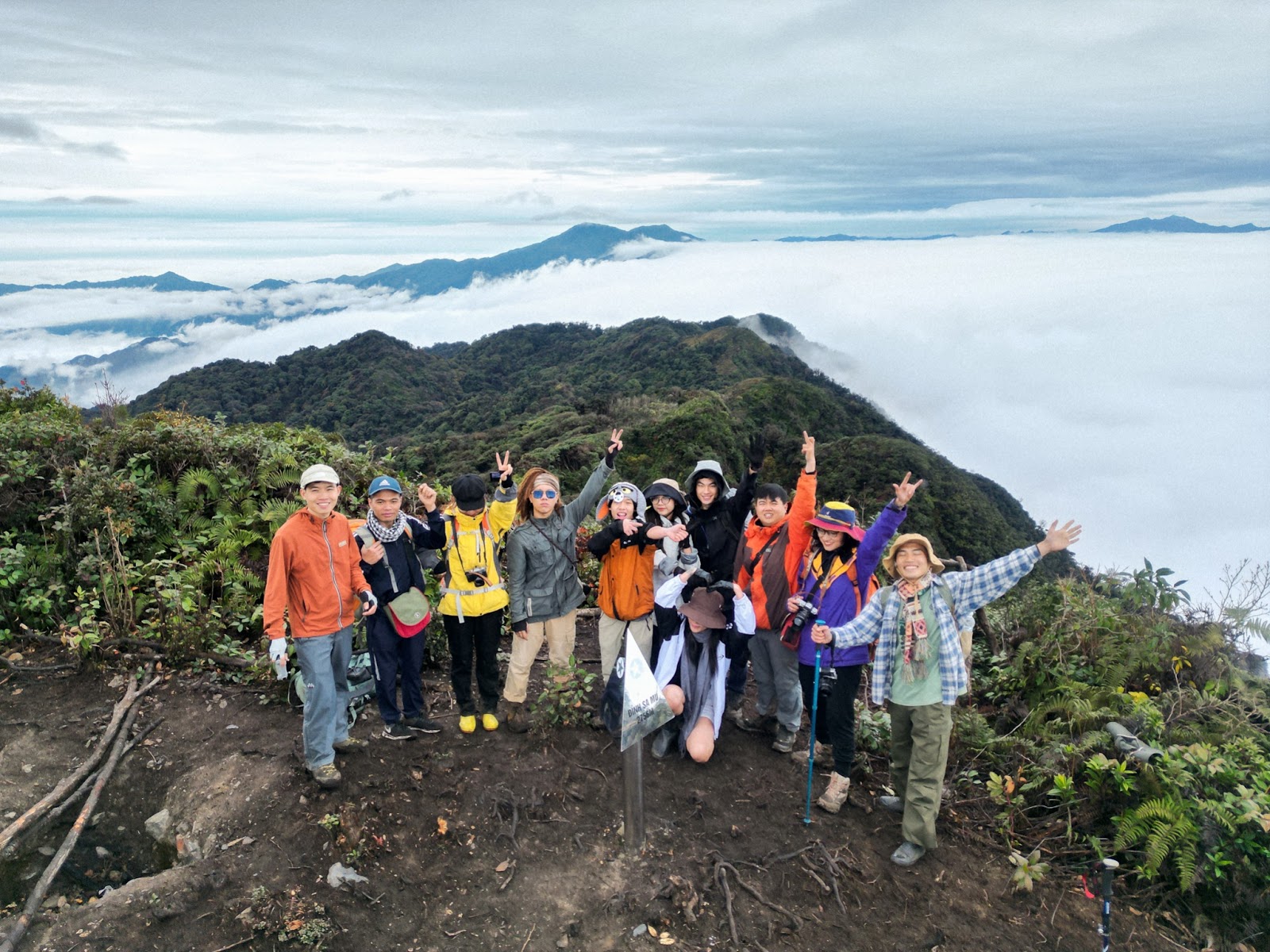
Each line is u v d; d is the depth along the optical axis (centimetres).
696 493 507
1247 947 381
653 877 382
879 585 482
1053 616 600
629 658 396
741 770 479
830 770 486
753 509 511
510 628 667
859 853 412
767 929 359
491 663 487
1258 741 483
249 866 370
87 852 407
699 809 434
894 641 411
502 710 522
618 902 365
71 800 426
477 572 468
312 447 867
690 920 360
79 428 791
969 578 405
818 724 455
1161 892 406
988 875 408
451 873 382
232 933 335
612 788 451
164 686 535
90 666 543
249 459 800
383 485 448
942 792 452
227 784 427
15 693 521
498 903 366
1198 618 568
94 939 325
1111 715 494
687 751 479
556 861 393
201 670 552
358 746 455
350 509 794
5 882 380
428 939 345
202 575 630
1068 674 546
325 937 337
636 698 394
